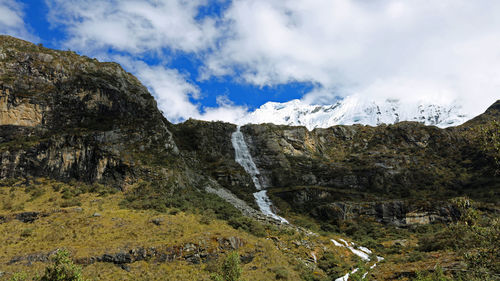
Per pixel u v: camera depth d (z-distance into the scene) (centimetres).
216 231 5575
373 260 6197
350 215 9000
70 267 2933
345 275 5266
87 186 7119
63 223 5262
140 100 10231
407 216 8731
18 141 7462
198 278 4147
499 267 1995
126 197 6944
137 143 8538
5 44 8988
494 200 8438
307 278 5012
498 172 2042
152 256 4525
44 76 8756
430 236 6788
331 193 10031
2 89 7819
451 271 4131
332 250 6475
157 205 6681
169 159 8794
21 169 7012
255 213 8300
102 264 4184
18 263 3953
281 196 10056
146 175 7762
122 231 5194
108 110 9169
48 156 7356
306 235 7062
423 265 4831
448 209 8606
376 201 9369
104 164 7531
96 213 5644
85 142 7738
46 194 6562
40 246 4459
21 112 7894
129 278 4022
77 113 8644
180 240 4944
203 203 7731
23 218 5331
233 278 3703
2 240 4600
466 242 2430
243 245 5372
